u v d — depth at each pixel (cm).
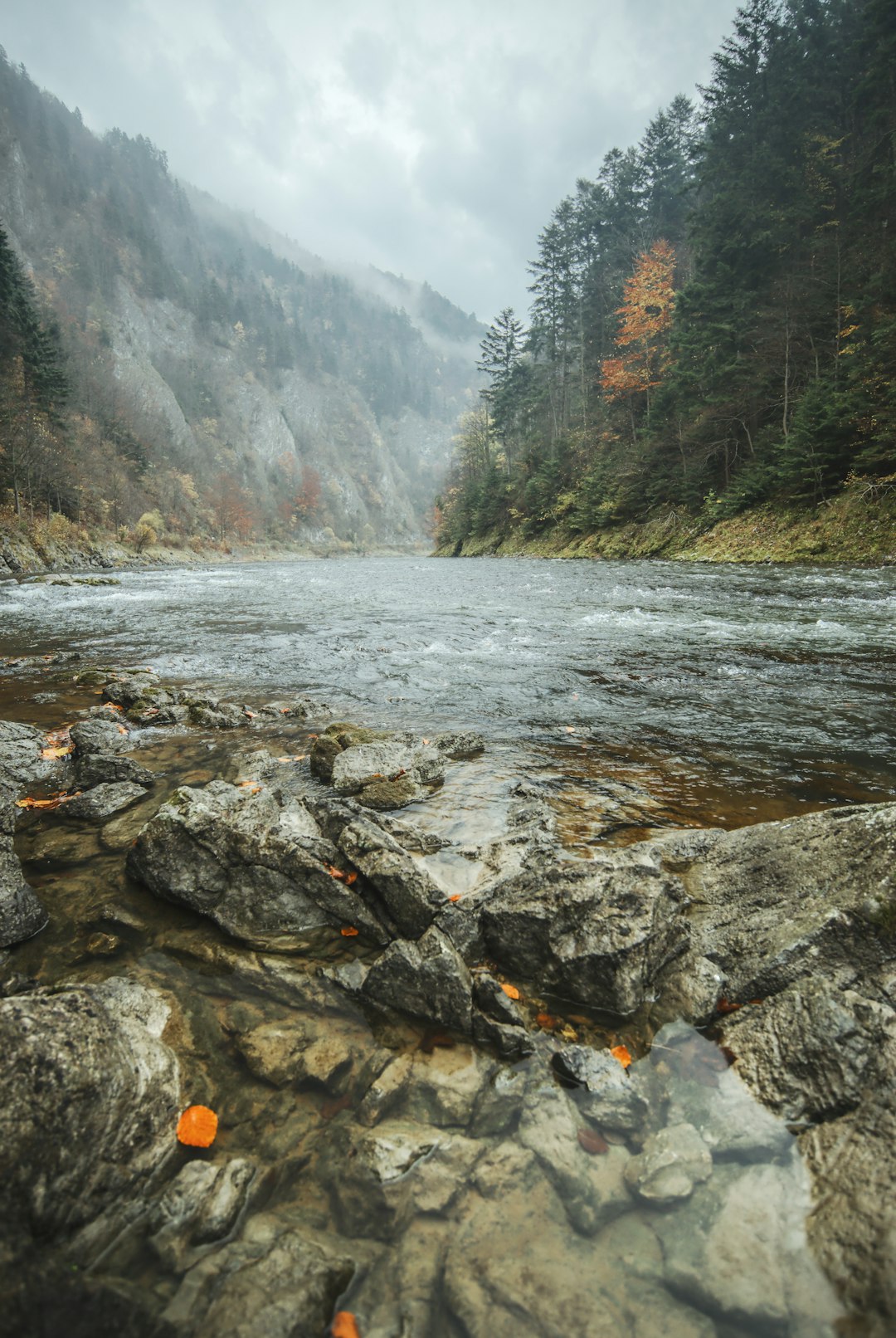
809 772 510
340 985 291
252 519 12119
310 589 2173
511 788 489
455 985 271
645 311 4225
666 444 3575
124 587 2383
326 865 351
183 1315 156
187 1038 257
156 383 13700
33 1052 196
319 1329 157
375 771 499
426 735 613
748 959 290
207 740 612
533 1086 237
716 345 3147
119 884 368
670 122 5162
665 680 805
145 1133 205
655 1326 158
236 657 1009
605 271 5256
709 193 4828
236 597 1955
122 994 266
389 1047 256
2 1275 155
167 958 307
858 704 683
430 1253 178
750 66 3684
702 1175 198
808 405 2478
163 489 9244
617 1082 235
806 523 2370
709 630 1125
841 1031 233
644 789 484
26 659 1016
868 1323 152
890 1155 190
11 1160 172
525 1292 167
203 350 17450
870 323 2606
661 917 301
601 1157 208
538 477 5016
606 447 4531
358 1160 205
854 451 2364
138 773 508
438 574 2856
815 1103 217
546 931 301
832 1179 190
